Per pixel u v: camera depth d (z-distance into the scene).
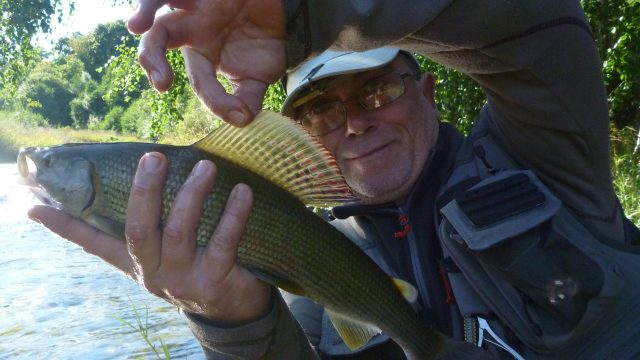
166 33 0.36
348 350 0.56
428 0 0.42
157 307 1.45
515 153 0.56
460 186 0.56
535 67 0.48
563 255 0.49
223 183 0.41
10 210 2.96
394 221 0.60
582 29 0.49
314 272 0.46
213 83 0.38
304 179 0.43
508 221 0.49
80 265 1.89
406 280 0.58
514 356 0.50
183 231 0.38
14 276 1.75
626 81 1.75
